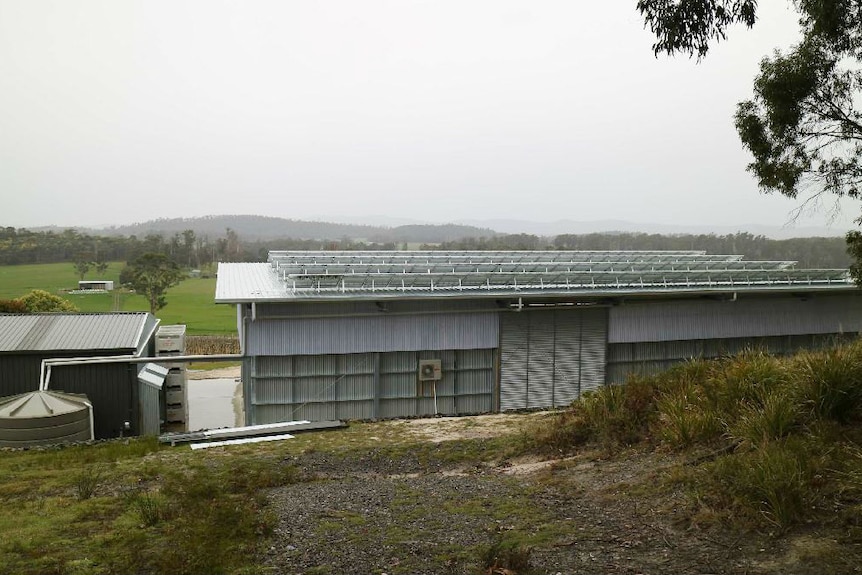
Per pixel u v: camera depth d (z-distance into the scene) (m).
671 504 6.93
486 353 24.75
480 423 17.56
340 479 11.18
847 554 5.14
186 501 8.94
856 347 10.01
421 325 23.67
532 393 25.25
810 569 5.03
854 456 6.90
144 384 21.27
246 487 10.38
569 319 25.67
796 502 5.93
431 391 24.00
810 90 15.05
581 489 8.34
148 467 12.50
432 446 13.63
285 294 21.84
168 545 7.16
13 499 10.17
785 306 28.92
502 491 8.79
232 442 15.84
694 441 9.19
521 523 7.09
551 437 11.83
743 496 6.38
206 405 30.09
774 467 6.46
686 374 12.47
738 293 27.48
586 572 5.44
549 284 25.20
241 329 24.70
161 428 25.06
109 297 82.25
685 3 9.89
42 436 16.91
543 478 9.32
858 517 5.63
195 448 15.11
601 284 26.02
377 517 7.82
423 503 8.41
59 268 127.62
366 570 6.01
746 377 10.23
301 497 9.20
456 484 9.59
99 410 20.30
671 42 10.27
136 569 6.44
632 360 26.95
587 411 12.08
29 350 20.02
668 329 27.12
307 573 6.04
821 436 7.55
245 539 7.12
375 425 18.09
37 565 6.61
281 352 22.23
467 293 23.30
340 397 23.00
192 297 89.00
